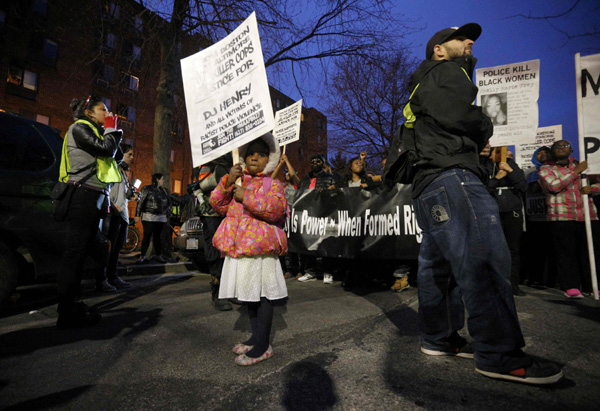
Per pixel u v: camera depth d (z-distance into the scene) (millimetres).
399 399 1476
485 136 1772
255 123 2057
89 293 4199
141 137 22031
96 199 2787
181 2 8148
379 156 23734
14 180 3086
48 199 3299
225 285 1968
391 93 20719
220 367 1868
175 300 3719
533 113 3908
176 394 1569
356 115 22328
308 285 4668
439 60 1896
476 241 1604
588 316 2758
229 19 8625
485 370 1632
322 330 2498
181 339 2367
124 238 4719
